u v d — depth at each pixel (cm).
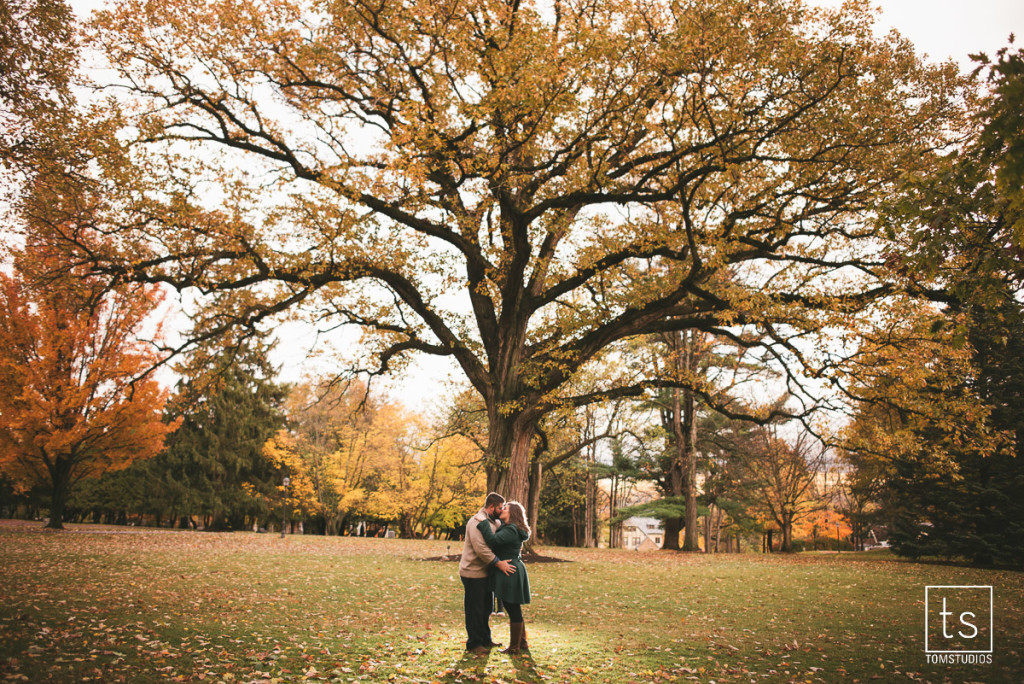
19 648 583
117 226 1395
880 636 802
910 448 1382
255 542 2520
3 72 1070
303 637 710
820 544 4794
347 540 3075
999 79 450
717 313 1306
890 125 1291
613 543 4716
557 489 3934
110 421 2573
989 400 1977
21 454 2586
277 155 1509
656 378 1639
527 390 1501
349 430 3991
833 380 1391
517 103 1099
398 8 1198
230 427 4294
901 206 547
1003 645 744
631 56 1136
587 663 616
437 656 628
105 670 532
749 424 3634
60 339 2398
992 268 545
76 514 4503
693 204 1490
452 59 1224
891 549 2373
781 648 718
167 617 788
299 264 1422
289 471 4394
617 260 1430
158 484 4022
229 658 598
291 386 4550
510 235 1418
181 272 1448
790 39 1164
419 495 3978
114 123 1309
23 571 1181
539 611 990
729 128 1188
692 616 966
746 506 4059
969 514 2072
